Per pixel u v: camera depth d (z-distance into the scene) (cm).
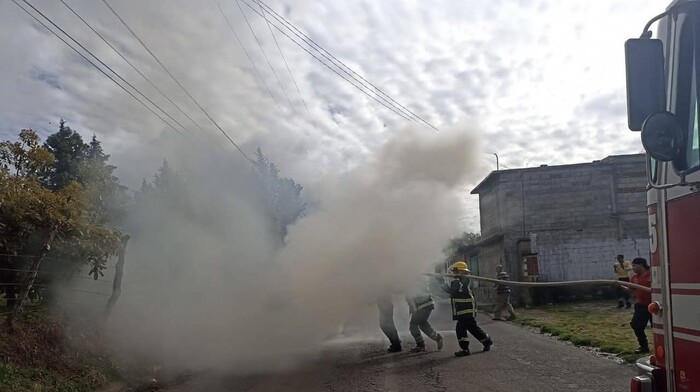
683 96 306
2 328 723
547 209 2367
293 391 777
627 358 909
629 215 2331
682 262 308
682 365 309
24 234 830
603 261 2316
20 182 827
